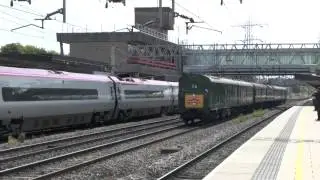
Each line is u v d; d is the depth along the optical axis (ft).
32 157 76.69
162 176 55.83
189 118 157.28
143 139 106.52
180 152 82.17
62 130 135.44
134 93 173.37
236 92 194.39
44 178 57.21
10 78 107.76
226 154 80.07
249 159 63.67
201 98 155.12
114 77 162.81
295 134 101.14
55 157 73.10
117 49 351.25
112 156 78.13
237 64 317.42
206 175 55.88
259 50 315.37
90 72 164.86
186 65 319.06
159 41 353.51
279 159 63.46
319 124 133.59
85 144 96.22
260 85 264.52
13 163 70.54
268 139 90.43
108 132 124.88
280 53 315.99
